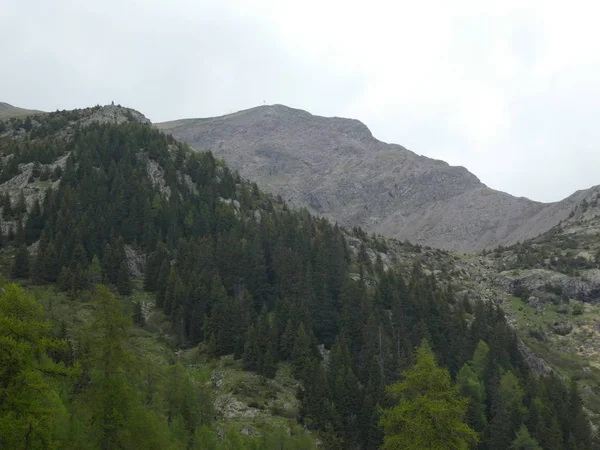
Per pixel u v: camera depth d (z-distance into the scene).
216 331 107.62
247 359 98.31
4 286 37.41
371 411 85.94
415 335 112.88
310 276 119.94
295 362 97.88
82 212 142.50
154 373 65.62
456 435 38.47
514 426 94.50
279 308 115.19
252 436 72.50
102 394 38.94
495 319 139.50
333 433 80.94
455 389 39.66
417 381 39.59
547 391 107.38
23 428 30.19
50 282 121.12
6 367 30.73
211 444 60.91
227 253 131.38
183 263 130.88
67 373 35.47
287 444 68.25
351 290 117.44
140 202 150.50
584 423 98.19
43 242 128.88
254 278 127.94
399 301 119.62
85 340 41.44
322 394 86.12
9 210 146.38
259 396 88.69
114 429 39.16
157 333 111.38
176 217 150.50
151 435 41.38
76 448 38.84
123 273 124.88
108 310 41.06
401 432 39.19
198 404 70.56
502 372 108.62
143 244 142.62
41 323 34.12
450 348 113.94
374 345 104.75
